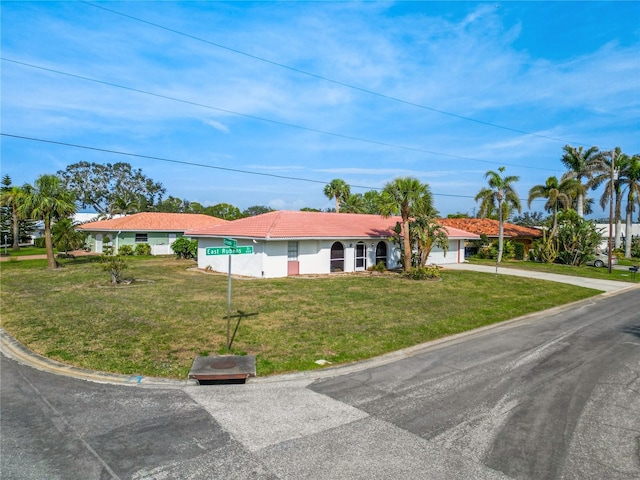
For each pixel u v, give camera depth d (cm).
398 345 995
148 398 684
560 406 655
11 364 844
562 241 3494
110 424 589
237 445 532
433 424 591
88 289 1775
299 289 1823
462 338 1100
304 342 1003
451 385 746
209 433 564
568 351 973
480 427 582
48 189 2527
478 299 1659
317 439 548
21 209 2489
